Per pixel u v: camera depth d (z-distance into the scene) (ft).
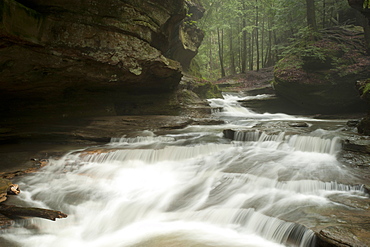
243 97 74.08
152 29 40.50
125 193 22.91
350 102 53.93
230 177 23.43
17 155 28.89
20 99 39.68
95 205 21.21
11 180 23.90
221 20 97.19
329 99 54.90
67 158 28.71
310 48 57.36
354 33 63.87
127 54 37.93
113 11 35.40
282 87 59.88
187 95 58.13
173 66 46.60
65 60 33.86
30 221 18.29
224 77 99.91
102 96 46.06
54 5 30.71
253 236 16.72
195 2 76.02
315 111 58.75
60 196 22.06
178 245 16.02
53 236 17.84
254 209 18.21
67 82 38.22
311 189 20.45
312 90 55.62
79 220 19.53
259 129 34.94
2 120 37.99
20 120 39.14
